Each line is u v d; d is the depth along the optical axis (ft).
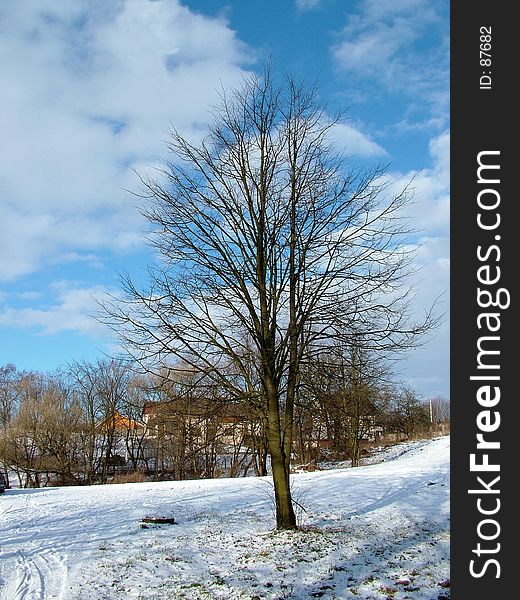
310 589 29.22
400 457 110.63
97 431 160.56
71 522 51.65
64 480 157.58
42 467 153.48
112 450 182.39
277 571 32.32
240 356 41.42
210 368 39.96
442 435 156.56
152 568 34.09
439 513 46.42
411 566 32.04
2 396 186.70
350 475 73.56
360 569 31.99
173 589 30.17
